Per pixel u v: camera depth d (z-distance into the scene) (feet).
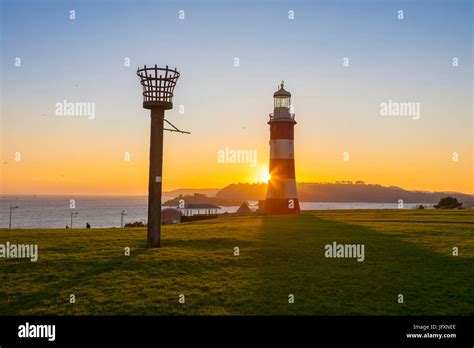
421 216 198.18
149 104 100.07
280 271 75.46
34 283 66.69
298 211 241.14
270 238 116.98
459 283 67.56
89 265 78.95
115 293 61.87
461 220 173.88
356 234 125.29
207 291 63.16
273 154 240.53
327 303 58.34
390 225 154.10
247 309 56.08
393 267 78.48
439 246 100.58
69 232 137.28
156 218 101.60
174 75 101.96
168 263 81.15
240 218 222.07
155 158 101.81
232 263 81.71
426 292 63.16
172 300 59.06
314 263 82.17
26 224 588.91
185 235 126.11
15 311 55.11
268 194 241.76
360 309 56.44
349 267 78.59
